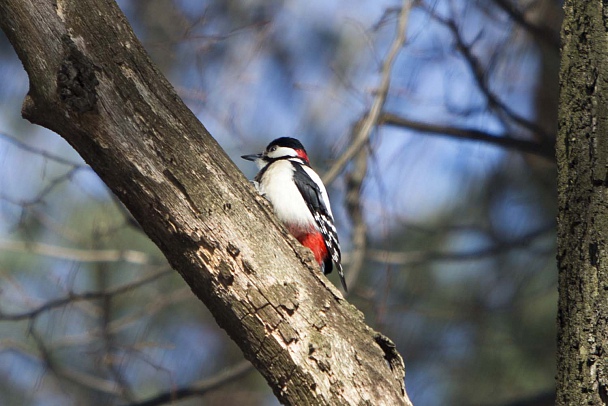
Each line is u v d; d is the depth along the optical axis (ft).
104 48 17.75
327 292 17.88
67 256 36.32
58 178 33.76
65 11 17.67
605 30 18.66
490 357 41.29
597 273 17.60
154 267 40.81
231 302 17.83
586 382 17.16
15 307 40.11
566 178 18.49
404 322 41.55
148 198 17.92
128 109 17.75
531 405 38.06
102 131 17.67
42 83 17.63
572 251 18.01
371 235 42.55
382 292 41.34
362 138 34.65
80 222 39.22
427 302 41.88
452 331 41.65
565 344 17.67
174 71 39.63
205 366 42.96
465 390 41.32
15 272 39.75
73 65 17.49
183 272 18.39
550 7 40.81
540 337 41.27
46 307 35.37
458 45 37.52
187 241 17.94
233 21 40.91
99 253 36.58
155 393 41.14
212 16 40.29
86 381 35.99
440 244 42.75
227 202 18.01
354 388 17.24
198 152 18.06
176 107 18.15
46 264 40.16
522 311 41.83
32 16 17.54
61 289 37.32
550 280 42.22
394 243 42.96
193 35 36.83
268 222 18.16
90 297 35.50
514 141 39.04
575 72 18.76
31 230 39.45
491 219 42.96
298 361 17.40
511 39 40.34
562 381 17.57
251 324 17.74
